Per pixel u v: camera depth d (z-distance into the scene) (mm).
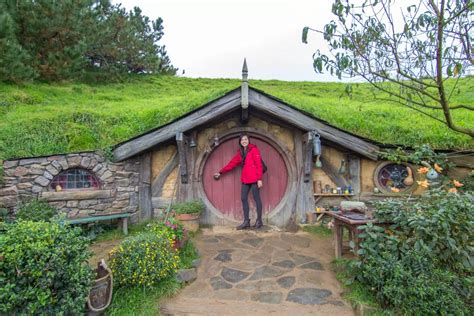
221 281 3740
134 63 13812
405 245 3160
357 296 3248
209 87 13266
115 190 5723
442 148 5746
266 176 6391
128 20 13055
